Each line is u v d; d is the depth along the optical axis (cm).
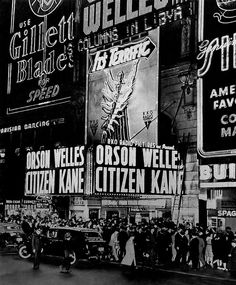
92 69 4088
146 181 2900
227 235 2455
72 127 4225
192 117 3158
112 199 3603
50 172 3441
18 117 4897
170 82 3362
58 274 2100
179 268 2416
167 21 3450
